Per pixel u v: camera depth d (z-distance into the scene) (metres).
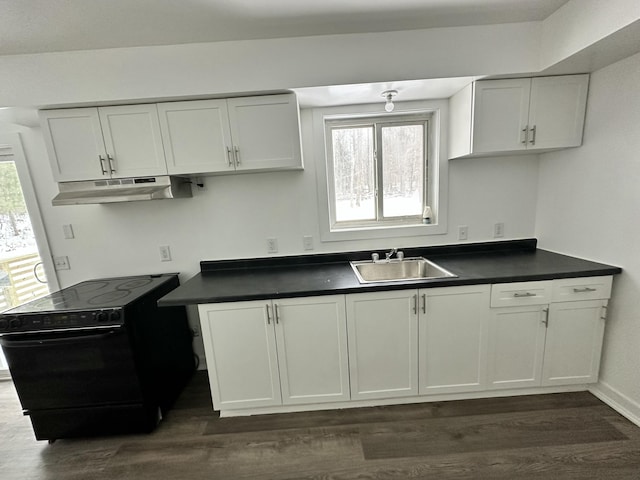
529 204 2.29
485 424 1.72
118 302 1.71
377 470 1.49
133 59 1.70
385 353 1.83
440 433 1.68
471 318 1.79
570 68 1.71
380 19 1.57
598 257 1.83
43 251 2.27
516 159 2.24
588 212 1.87
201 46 1.70
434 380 1.87
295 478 1.49
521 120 1.84
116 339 1.66
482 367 1.85
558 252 2.12
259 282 1.96
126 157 1.84
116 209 2.26
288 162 1.87
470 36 1.71
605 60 1.60
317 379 1.85
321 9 1.45
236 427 1.83
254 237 2.32
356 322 1.78
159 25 1.49
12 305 2.37
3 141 2.12
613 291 1.74
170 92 1.73
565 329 1.80
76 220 2.26
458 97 2.01
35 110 1.77
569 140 1.87
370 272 2.30
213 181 2.24
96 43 1.62
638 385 1.64
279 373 1.84
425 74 1.73
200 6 1.37
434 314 1.78
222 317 1.76
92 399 1.73
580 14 1.45
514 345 1.82
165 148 1.83
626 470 1.41
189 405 2.06
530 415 1.76
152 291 1.93
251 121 1.83
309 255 2.34
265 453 1.63
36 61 1.67
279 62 1.72
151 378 1.83
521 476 1.41
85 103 1.73
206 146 1.84
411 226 2.32
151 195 1.85
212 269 2.33
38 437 1.76
